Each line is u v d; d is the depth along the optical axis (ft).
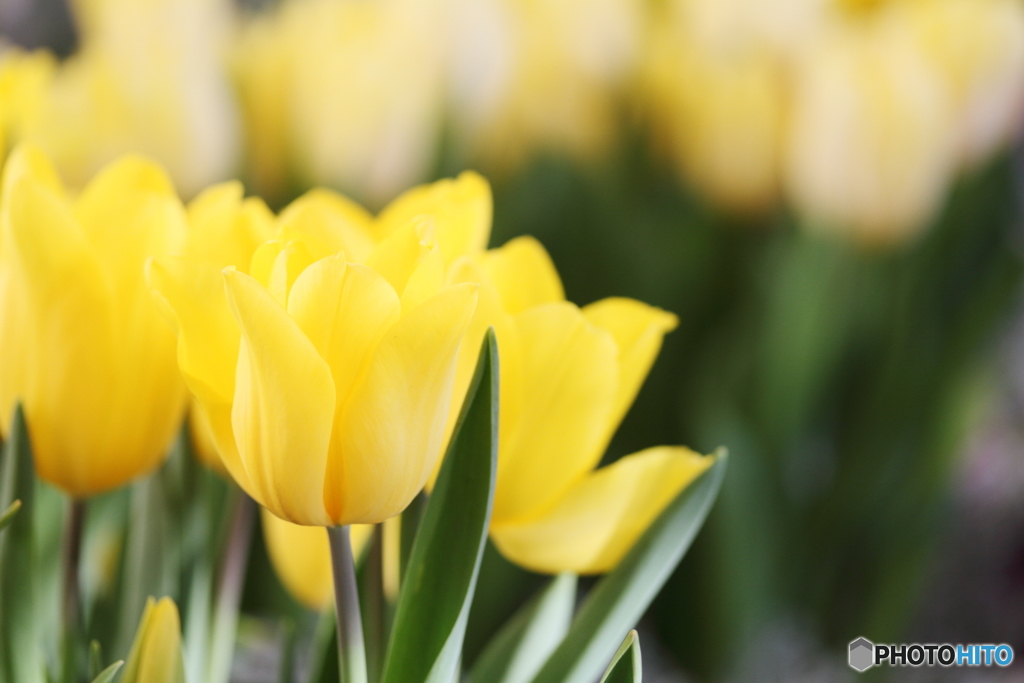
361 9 5.23
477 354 2.19
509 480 2.23
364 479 2.08
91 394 2.19
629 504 2.25
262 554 5.12
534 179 6.36
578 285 6.44
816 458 6.34
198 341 2.12
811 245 5.59
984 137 5.62
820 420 6.20
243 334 2.05
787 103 5.67
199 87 5.11
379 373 2.05
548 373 2.21
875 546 6.02
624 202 6.40
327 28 5.16
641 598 2.24
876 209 5.37
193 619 2.43
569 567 2.28
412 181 5.38
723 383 5.78
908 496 5.92
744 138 5.73
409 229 2.11
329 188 5.26
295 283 2.07
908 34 5.24
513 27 5.80
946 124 5.24
